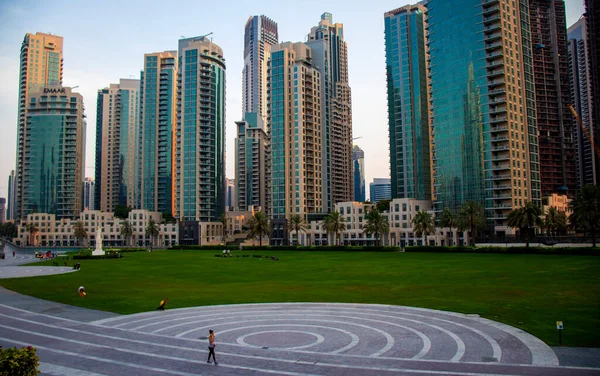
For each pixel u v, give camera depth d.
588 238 117.81
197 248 187.38
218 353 30.33
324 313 42.78
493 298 47.75
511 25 188.50
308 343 32.59
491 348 30.19
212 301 50.44
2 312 45.47
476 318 38.97
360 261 103.12
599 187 112.81
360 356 29.05
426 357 28.58
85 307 47.81
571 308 41.53
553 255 105.31
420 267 83.81
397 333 34.84
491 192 181.00
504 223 176.38
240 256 133.62
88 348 31.95
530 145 189.00
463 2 194.25
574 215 116.44
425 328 36.12
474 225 141.62
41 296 55.28
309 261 107.25
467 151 189.50
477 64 187.75
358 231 198.38
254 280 69.56
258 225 177.75
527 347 30.12
